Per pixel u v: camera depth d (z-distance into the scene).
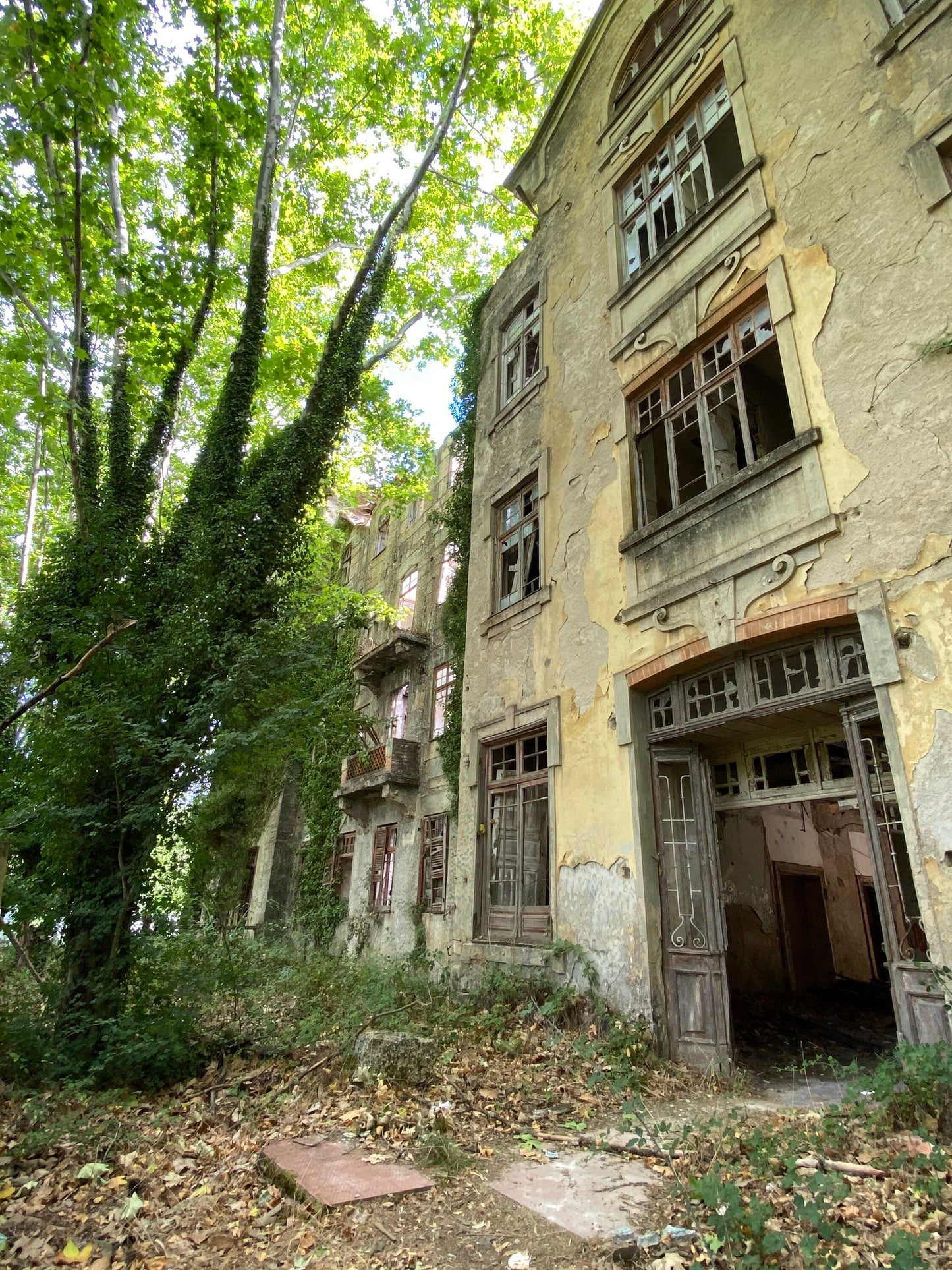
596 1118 5.04
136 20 8.91
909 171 5.96
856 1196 3.29
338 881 17.59
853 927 12.14
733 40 8.34
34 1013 6.61
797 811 12.24
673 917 7.02
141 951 6.55
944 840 4.69
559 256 11.18
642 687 7.78
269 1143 4.36
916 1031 4.76
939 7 6.04
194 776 7.09
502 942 8.80
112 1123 4.78
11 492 17.92
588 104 11.16
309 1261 2.96
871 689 5.48
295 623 9.02
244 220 14.96
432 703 15.38
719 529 6.98
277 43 11.46
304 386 14.96
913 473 5.40
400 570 19.48
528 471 10.67
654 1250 3.02
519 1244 3.11
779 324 6.73
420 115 14.64
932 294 5.56
